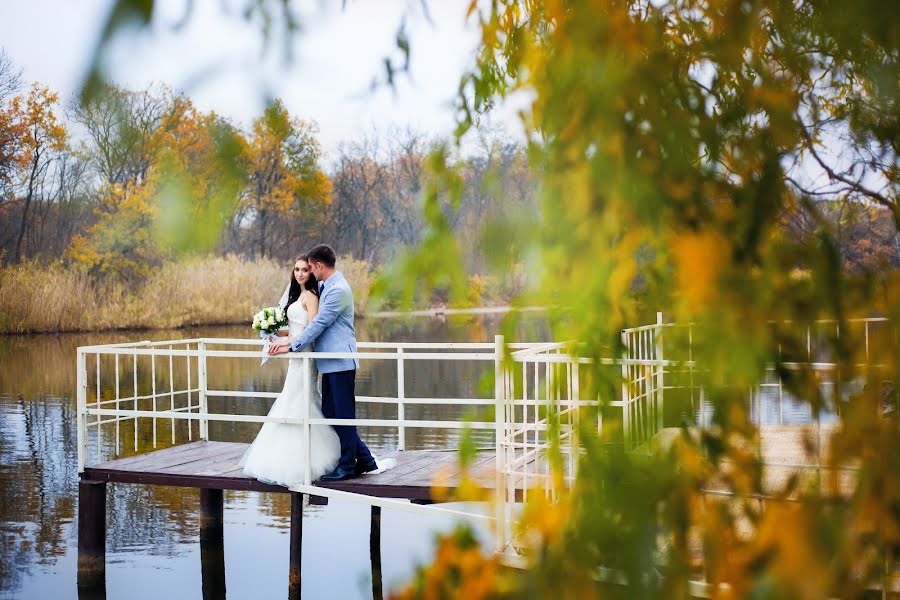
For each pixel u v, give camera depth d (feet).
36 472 29.45
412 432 34.50
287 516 26.18
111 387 48.65
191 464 20.80
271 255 73.36
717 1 2.33
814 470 2.13
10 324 69.46
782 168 2.25
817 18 2.23
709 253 2.10
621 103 2.18
